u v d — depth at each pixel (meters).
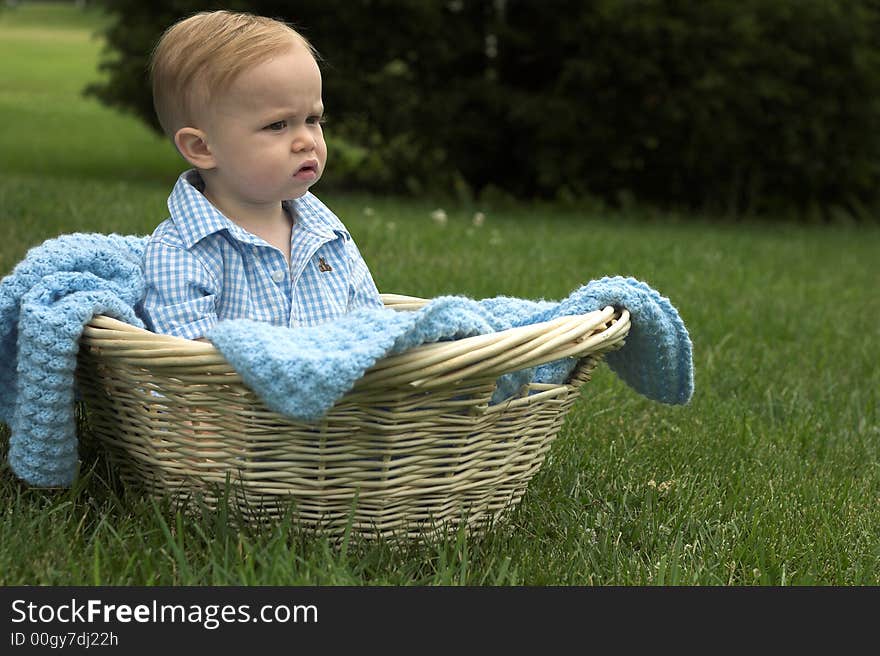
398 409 2.03
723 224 11.05
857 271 7.62
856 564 2.43
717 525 2.57
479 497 2.31
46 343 2.06
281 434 2.05
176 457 2.18
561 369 2.36
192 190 2.54
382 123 10.80
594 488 2.80
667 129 10.91
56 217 5.81
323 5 10.17
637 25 10.27
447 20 11.03
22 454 2.18
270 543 2.05
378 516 2.18
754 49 10.73
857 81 11.14
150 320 2.43
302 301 2.62
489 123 11.23
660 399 2.67
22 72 25.20
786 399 3.86
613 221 10.26
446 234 6.96
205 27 2.48
